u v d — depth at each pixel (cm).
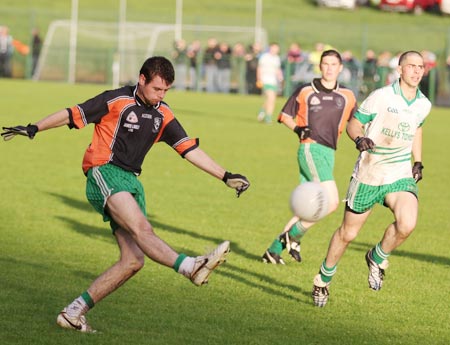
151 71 1736
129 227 1720
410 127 2050
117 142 1791
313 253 2705
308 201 1858
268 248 2559
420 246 2891
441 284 2388
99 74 10769
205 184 4000
